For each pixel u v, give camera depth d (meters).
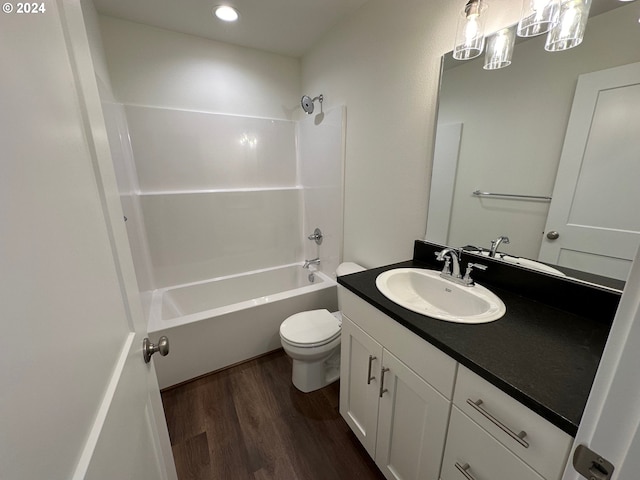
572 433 0.53
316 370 1.72
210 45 2.20
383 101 1.66
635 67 0.79
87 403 0.41
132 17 1.87
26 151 0.34
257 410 1.61
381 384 1.09
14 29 0.34
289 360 2.04
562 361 0.72
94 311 0.48
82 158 0.51
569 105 0.93
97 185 0.57
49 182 0.38
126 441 0.54
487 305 1.04
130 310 0.68
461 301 1.17
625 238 0.85
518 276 1.11
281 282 2.82
